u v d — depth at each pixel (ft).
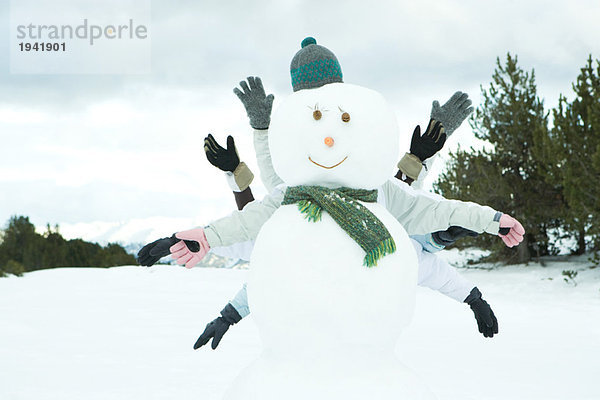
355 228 9.06
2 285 47.37
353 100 9.71
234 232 10.25
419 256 11.61
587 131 48.70
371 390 8.78
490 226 10.44
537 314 32.86
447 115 13.93
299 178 9.81
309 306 8.80
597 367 19.89
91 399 16.05
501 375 18.86
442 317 31.17
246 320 29.53
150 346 23.39
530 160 57.72
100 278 52.54
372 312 8.91
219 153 11.98
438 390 17.15
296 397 8.75
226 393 9.78
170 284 48.73
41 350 22.54
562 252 63.16
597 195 46.57
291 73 10.75
